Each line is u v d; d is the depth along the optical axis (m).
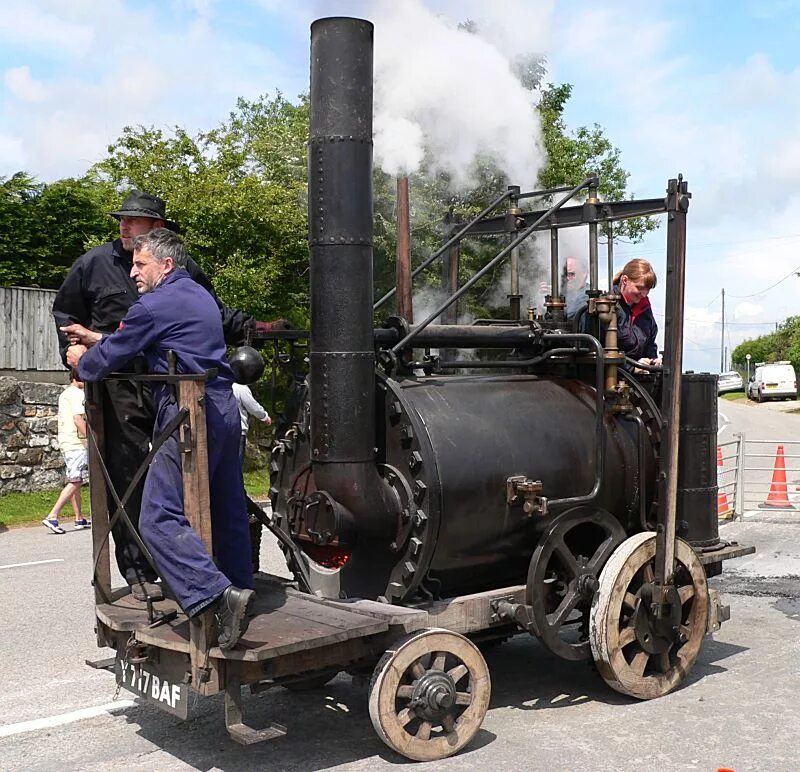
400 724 3.91
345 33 4.18
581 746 4.15
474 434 4.41
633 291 5.62
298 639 3.61
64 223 18.50
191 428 3.68
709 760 3.97
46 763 4.08
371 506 4.20
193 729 4.49
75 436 10.66
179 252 4.09
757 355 98.69
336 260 4.19
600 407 4.74
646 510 5.09
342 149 4.18
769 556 8.86
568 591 4.64
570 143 15.42
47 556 9.16
